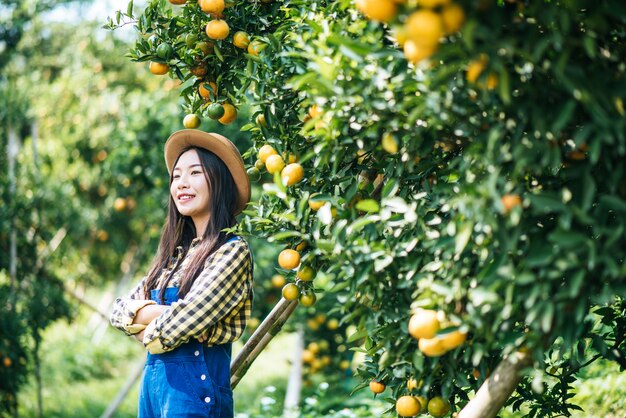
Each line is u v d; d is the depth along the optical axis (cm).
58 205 584
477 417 164
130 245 845
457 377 179
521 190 149
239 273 220
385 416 374
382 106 153
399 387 200
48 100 759
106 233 776
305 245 197
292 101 205
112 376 848
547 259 138
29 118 576
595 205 163
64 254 639
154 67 225
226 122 230
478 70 133
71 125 762
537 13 133
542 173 157
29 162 577
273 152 207
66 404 677
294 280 212
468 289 158
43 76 801
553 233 134
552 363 224
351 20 172
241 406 632
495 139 135
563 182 156
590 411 313
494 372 165
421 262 169
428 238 164
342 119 162
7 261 535
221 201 233
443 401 184
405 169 186
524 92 143
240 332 225
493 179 137
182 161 238
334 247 168
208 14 214
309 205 196
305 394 609
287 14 210
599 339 179
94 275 858
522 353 159
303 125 205
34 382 725
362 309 175
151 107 575
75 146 755
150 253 646
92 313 1027
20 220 544
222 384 218
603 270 148
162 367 214
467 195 144
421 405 186
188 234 246
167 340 207
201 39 221
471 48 126
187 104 237
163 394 212
